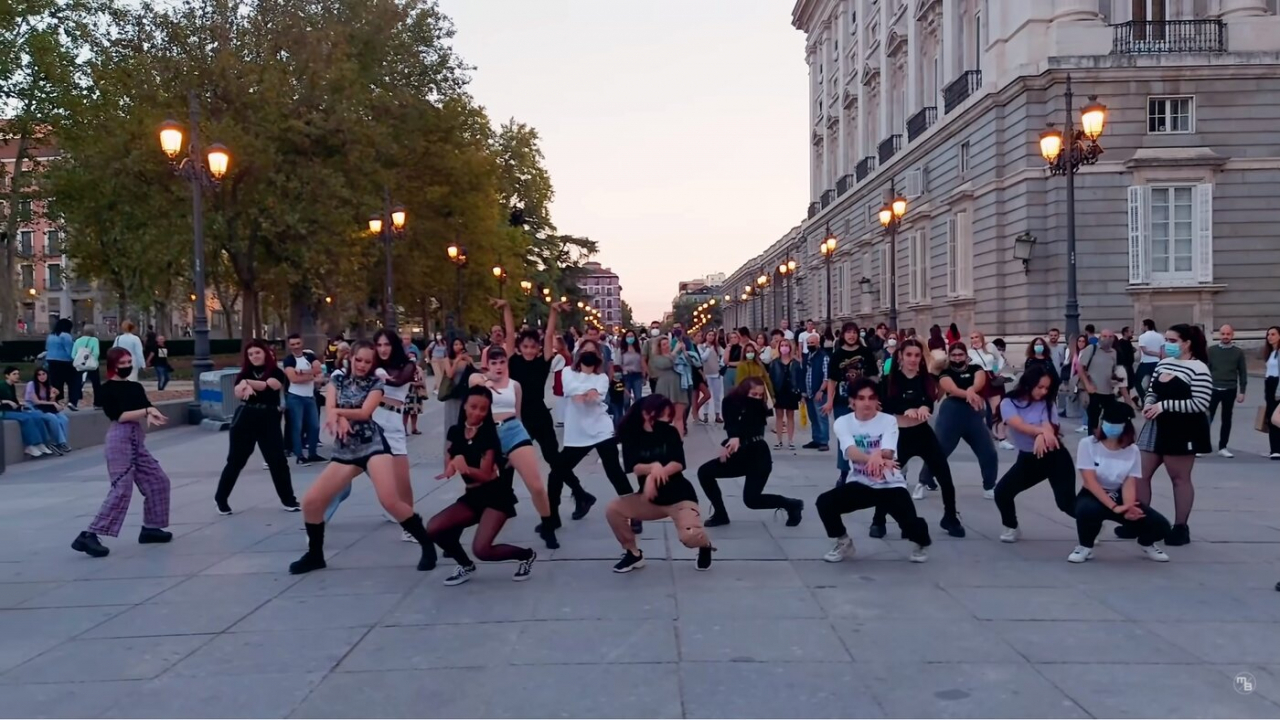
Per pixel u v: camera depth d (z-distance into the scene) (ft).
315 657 18.57
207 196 99.71
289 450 47.19
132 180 100.58
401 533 30.37
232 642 19.63
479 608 21.75
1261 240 95.25
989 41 106.63
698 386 63.98
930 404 28.99
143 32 103.96
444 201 133.18
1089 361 51.67
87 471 47.24
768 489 37.78
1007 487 27.43
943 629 19.66
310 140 107.34
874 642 18.85
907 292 140.36
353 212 109.19
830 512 25.21
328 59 110.22
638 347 65.62
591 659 18.08
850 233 187.52
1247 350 95.30
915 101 141.90
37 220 151.33
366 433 25.31
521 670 17.57
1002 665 17.47
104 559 27.43
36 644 19.75
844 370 39.55
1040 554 26.37
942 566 25.07
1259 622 19.98
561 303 32.63
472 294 149.07
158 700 16.51
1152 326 60.70
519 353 30.45
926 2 133.49
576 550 27.40
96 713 15.97
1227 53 93.76
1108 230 95.50
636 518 24.47
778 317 287.07
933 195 128.16
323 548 27.99
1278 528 29.35
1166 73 94.32
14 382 54.24
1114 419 24.79
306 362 46.93
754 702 15.84
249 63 102.99
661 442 24.09
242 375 33.76
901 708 15.52
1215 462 43.80
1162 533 25.13
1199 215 94.84
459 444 23.34
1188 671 17.10
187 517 33.58
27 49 112.68
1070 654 18.03
